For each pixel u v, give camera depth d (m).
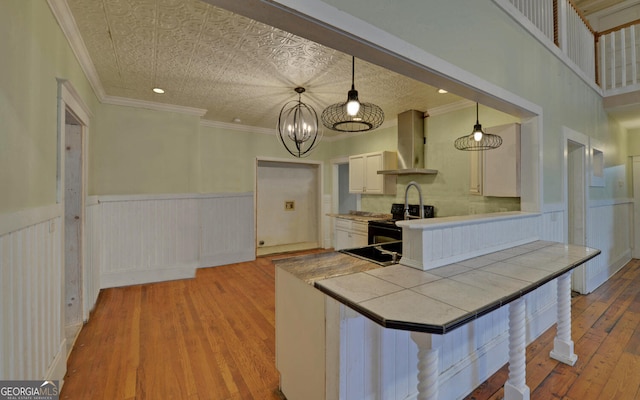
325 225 6.18
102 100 3.59
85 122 2.71
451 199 3.91
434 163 4.12
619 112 4.23
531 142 2.67
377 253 2.31
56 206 1.81
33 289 1.47
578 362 2.14
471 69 1.96
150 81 3.16
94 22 2.08
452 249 1.72
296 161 5.83
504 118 3.34
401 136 4.31
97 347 2.30
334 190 6.19
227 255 4.91
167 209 4.02
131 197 3.78
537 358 2.20
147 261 3.90
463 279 1.42
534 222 2.50
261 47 2.42
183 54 2.55
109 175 3.67
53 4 1.77
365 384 1.41
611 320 2.82
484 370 1.97
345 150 5.88
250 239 5.17
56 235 1.81
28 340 1.41
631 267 4.69
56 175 1.86
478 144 3.17
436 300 1.15
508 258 1.83
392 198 4.87
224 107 4.10
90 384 1.87
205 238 4.70
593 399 1.76
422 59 1.63
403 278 1.43
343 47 1.43
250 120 4.83
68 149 2.65
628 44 4.08
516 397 1.67
